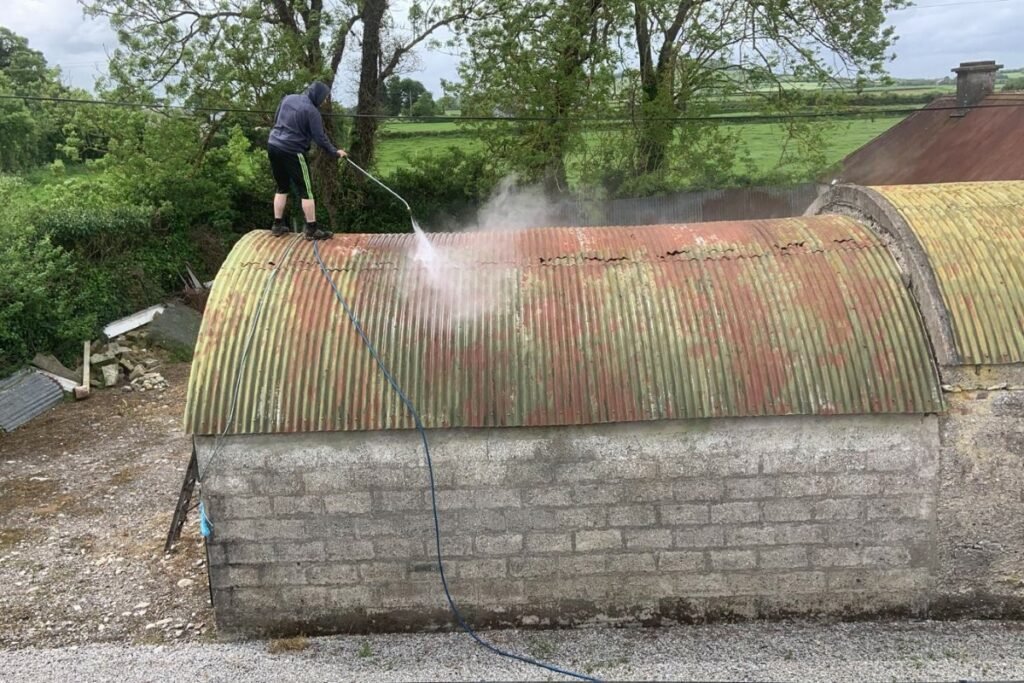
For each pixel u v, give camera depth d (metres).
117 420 13.86
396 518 6.73
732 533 6.72
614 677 6.13
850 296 6.93
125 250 19.06
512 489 6.67
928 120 17.98
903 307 6.81
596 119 22.84
